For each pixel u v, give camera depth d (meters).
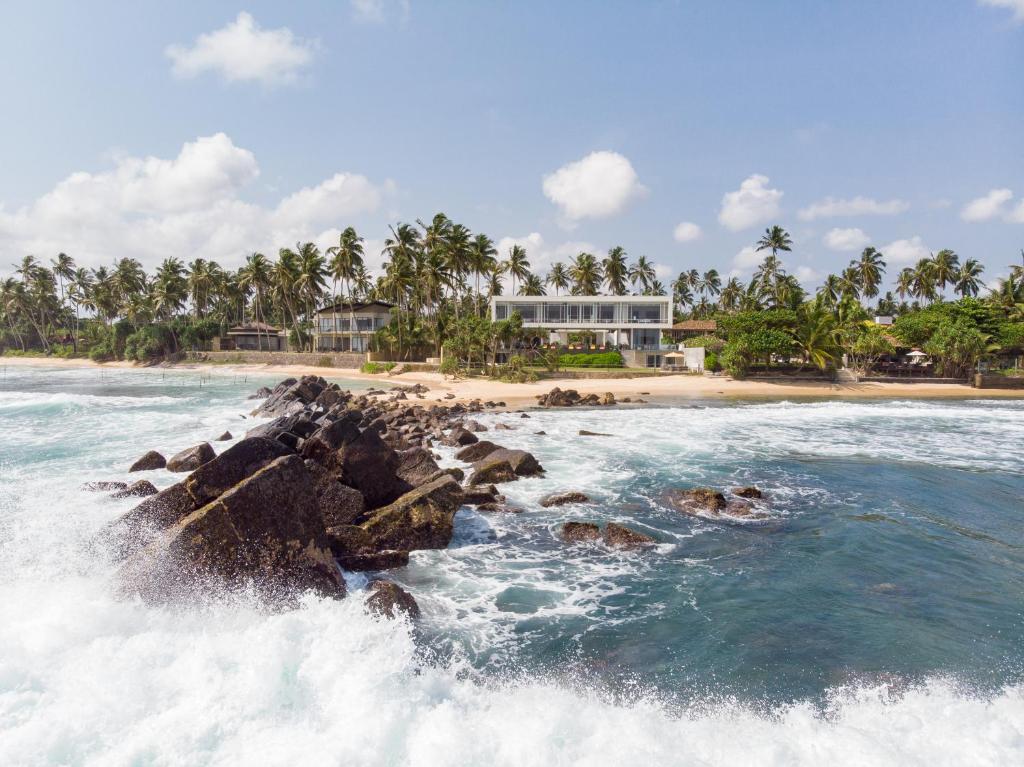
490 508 14.72
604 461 21.16
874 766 5.86
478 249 75.62
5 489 15.67
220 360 90.81
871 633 8.93
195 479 10.62
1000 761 5.95
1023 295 76.38
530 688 7.38
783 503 15.92
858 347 59.78
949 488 17.62
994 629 9.08
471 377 60.97
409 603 9.21
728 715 6.86
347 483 13.28
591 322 76.69
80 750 5.69
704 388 53.75
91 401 38.72
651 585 10.66
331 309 90.12
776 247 94.44
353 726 6.21
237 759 5.68
